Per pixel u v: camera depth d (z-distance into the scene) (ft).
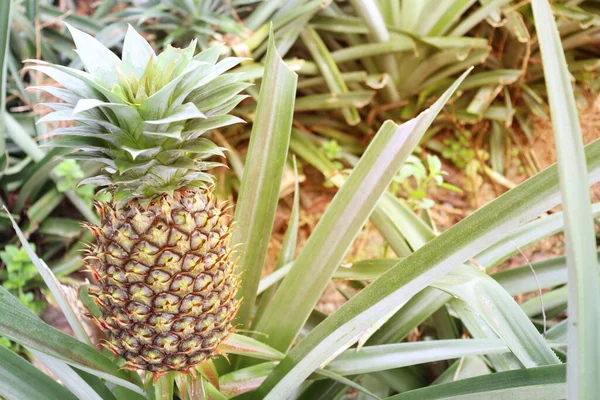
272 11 3.91
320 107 4.21
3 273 3.59
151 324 2.02
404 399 2.05
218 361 2.47
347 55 4.12
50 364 2.02
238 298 2.45
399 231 2.66
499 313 2.03
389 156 2.18
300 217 4.43
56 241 3.84
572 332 1.51
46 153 3.44
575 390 1.51
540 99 4.58
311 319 2.80
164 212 1.95
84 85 1.98
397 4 4.01
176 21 3.97
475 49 4.07
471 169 4.67
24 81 3.99
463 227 1.91
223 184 4.21
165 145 2.02
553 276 2.56
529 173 4.75
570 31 4.42
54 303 3.51
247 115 4.13
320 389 2.42
